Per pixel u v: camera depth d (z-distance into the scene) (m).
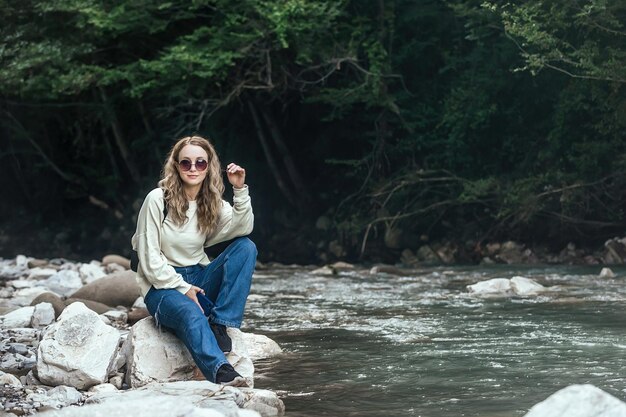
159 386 4.70
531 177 17.59
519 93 18.84
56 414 3.14
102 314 7.93
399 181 20.19
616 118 15.55
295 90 21.88
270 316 8.67
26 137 26.30
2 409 4.39
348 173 21.67
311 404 4.76
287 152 22.77
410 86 21.27
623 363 5.73
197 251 5.36
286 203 23.70
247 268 5.24
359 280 13.09
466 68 20.28
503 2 16.97
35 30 19.12
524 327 7.51
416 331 7.42
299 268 16.81
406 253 19.23
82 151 27.11
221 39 18.33
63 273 11.70
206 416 3.23
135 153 26.25
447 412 4.48
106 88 23.67
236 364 5.18
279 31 17.45
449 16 20.62
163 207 5.24
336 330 7.59
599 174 17.12
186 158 5.21
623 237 17.16
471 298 10.06
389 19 20.02
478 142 19.45
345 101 19.94
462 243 19.12
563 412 2.98
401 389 5.09
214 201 5.30
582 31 15.41
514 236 18.41
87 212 27.33
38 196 27.72
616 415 2.95
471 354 6.19
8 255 24.38
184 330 5.01
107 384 5.02
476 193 18.08
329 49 19.22
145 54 21.23
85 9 18.17
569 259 17.02
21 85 18.62
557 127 17.59
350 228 20.14
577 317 8.12
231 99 20.28
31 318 7.57
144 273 5.19
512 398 4.77
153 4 18.81
